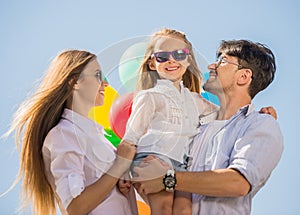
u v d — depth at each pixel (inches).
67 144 128.7
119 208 130.3
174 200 133.0
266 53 150.1
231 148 138.4
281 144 138.5
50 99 135.1
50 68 138.2
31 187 136.7
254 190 138.7
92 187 125.1
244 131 138.4
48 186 136.9
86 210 124.3
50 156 131.2
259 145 135.1
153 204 130.6
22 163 137.6
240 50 147.9
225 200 135.2
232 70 147.3
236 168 131.9
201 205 135.1
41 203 137.3
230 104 147.0
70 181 125.0
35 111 135.8
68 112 134.0
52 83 136.1
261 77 148.3
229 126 140.6
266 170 134.6
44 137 135.5
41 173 135.9
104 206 129.0
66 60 136.5
